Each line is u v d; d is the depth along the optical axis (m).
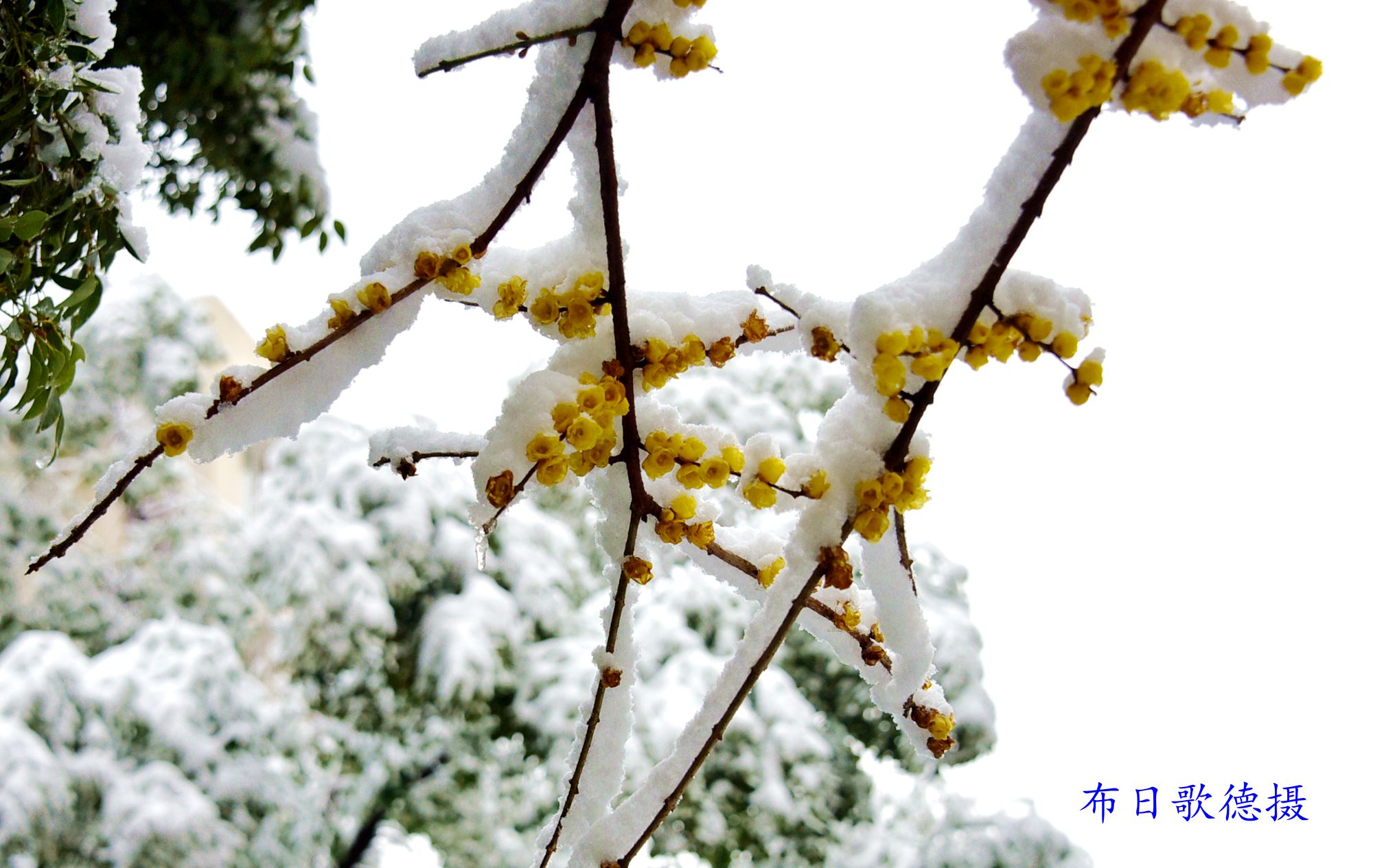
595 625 5.10
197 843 3.84
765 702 4.40
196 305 5.95
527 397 1.33
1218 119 1.28
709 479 1.32
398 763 5.05
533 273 1.37
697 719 1.31
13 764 3.61
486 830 5.40
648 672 4.53
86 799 3.77
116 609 6.00
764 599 1.42
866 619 1.43
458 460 1.41
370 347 1.37
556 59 1.36
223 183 2.88
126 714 4.13
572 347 1.37
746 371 5.39
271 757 4.58
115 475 1.34
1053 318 1.29
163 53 2.61
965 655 4.49
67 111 1.55
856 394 1.34
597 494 1.40
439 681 4.40
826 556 1.29
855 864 4.17
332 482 4.91
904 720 1.41
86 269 1.56
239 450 1.36
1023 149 1.28
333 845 5.37
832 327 1.34
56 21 1.51
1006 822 3.83
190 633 4.57
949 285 1.29
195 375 5.64
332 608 4.53
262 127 2.82
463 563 4.76
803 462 1.32
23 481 5.70
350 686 4.73
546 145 1.35
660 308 1.39
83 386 5.54
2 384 1.51
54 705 3.92
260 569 4.87
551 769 4.52
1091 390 1.28
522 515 5.11
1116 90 1.25
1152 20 1.24
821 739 4.38
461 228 1.36
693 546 1.42
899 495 1.29
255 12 2.67
